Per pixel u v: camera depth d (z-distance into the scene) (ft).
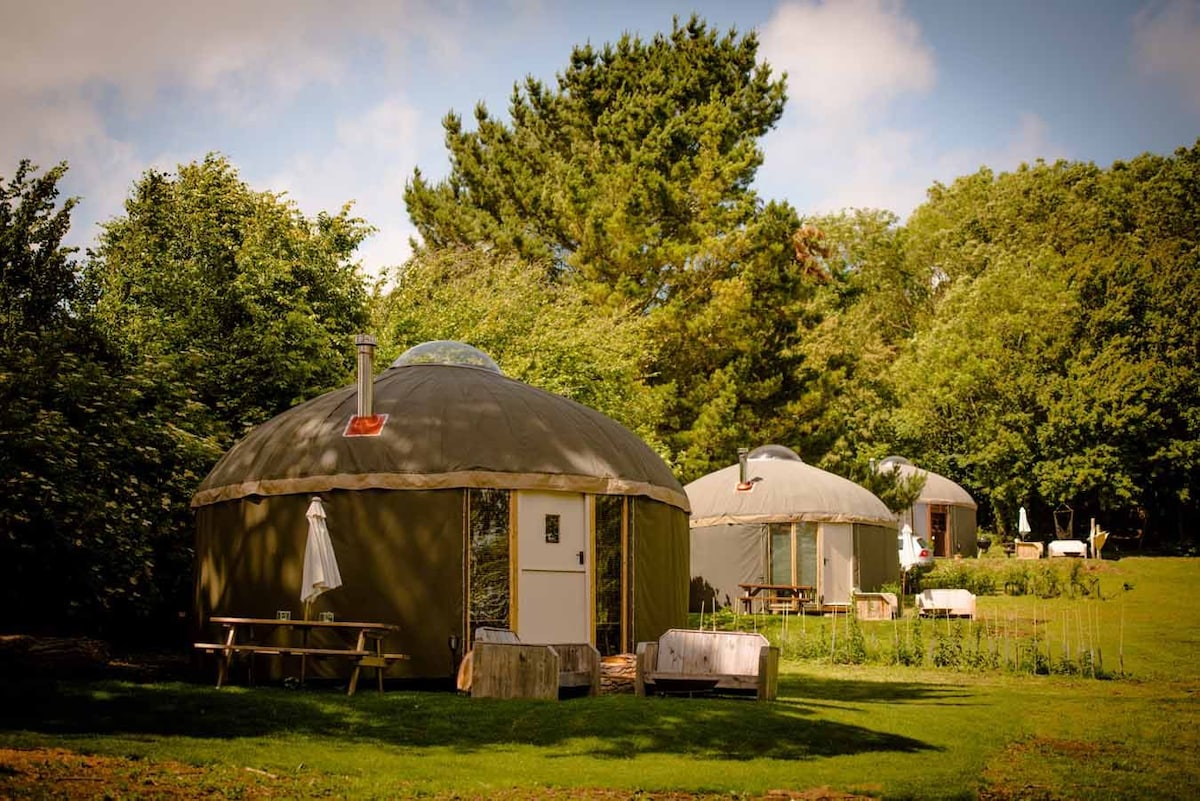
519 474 41.60
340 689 38.40
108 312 62.59
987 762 28.45
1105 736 32.53
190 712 31.17
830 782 25.55
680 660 37.09
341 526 40.63
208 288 63.21
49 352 48.39
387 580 40.34
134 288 63.57
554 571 42.55
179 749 26.43
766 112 123.54
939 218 180.24
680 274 101.24
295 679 40.09
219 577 43.34
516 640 38.32
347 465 40.88
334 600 40.34
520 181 117.08
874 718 33.76
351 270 69.36
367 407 42.29
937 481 124.26
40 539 44.04
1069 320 134.51
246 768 24.94
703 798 24.07
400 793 23.53
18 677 36.91
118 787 22.54
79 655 39.40
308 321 61.87
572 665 36.60
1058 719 35.50
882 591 77.61
